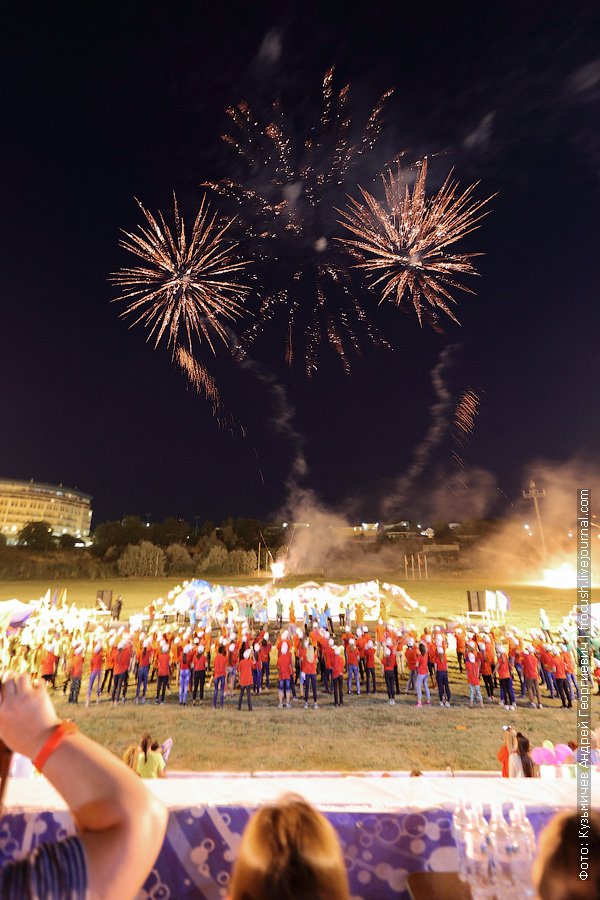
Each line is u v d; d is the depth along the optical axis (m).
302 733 12.00
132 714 13.61
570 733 11.95
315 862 1.20
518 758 6.29
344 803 2.65
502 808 2.65
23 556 69.94
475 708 14.27
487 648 15.57
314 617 26.98
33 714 1.14
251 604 28.89
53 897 0.83
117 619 29.33
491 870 2.37
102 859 0.92
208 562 69.50
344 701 15.15
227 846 2.51
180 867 2.47
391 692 14.95
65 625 21.22
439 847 2.56
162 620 31.08
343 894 1.22
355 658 16.19
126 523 82.88
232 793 2.68
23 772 4.55
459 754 10.58
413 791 2.80
